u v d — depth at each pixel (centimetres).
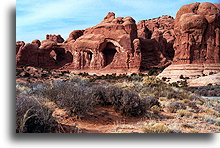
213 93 2442
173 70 5431
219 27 5756
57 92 679
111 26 9156
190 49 5575
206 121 752
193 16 5619
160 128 527
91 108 639
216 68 5284
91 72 8919
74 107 577
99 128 529
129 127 561
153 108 880
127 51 8581
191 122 696
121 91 761
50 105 623
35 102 481
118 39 8812
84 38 9512
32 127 445
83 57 9388
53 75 5262
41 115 448
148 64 9231
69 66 9600
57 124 481
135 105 703
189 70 5231
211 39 5628
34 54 9006
